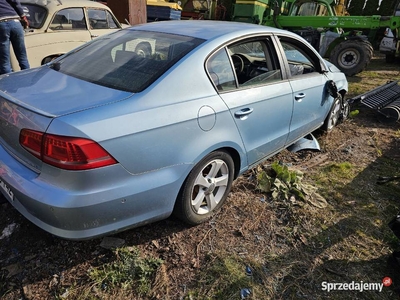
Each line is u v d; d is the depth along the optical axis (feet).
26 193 6.18
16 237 7.92
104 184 6.21
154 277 7.13
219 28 9.26
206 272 7.32
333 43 29.37
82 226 6.26
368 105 17.02
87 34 19.21
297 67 11.51
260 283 7.18
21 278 6.92
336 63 28.27
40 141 6.00
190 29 9.14
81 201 5.99
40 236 7.97
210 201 8.71
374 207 9.98
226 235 8.41
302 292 7.09
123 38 9.23
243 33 9.17
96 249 7.68
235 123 8.46
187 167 7.41
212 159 8.20
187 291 6.89
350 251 8.25
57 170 5.97
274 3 29.68
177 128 7.09
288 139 11.39
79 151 5.82
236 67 8.90
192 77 7.64
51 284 6.83
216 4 38.88
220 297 6.81
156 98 6.98
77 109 6.27
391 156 13.35
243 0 29.22
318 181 11.13
